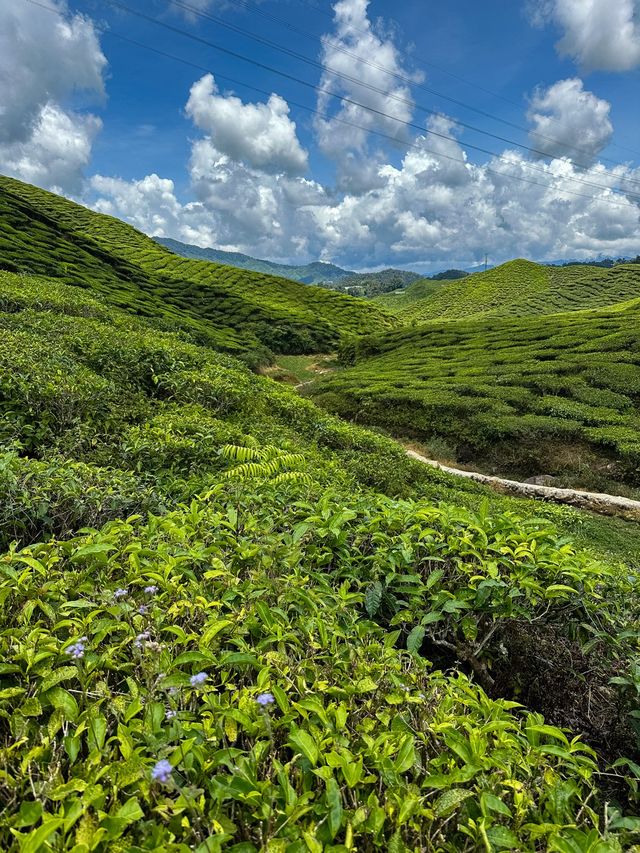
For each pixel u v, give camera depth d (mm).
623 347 26578
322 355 47688
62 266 35312
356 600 3105
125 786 1669
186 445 6730
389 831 1729
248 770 1715
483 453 18500
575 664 3254
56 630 2393
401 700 2209
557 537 4039
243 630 2455
